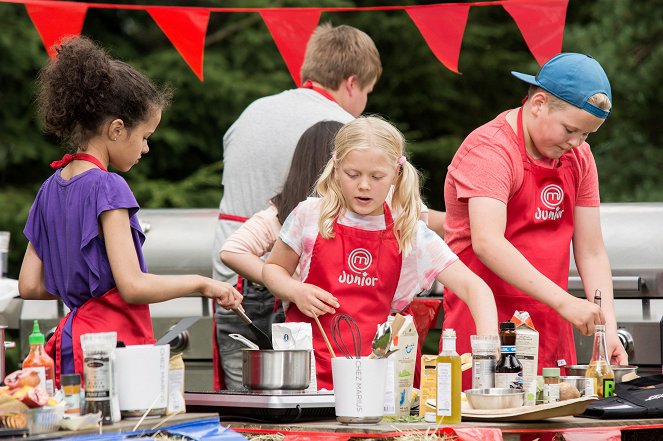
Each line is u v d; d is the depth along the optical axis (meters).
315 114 6.57
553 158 5.45
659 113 16.09
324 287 5.03
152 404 3.84
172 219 7.35
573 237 5.79
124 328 4.55
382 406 4.20
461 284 4.99
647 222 6.79
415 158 16.73
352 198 4.85
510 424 4.18
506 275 5.17
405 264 5.09
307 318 5.06
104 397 3.76
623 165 15.94
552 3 6.80
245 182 6.57
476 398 4.34
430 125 17.30
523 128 5.45
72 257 4.54
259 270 5.46
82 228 4.49
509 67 17.09
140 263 4.59
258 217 5.69
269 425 4.13
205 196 15.80
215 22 17.06
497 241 5.21
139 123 4.67
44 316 7.07
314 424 4.18
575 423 4.27
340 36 6.82
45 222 4.70
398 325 4.41
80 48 4.67
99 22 17.16
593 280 5.68
